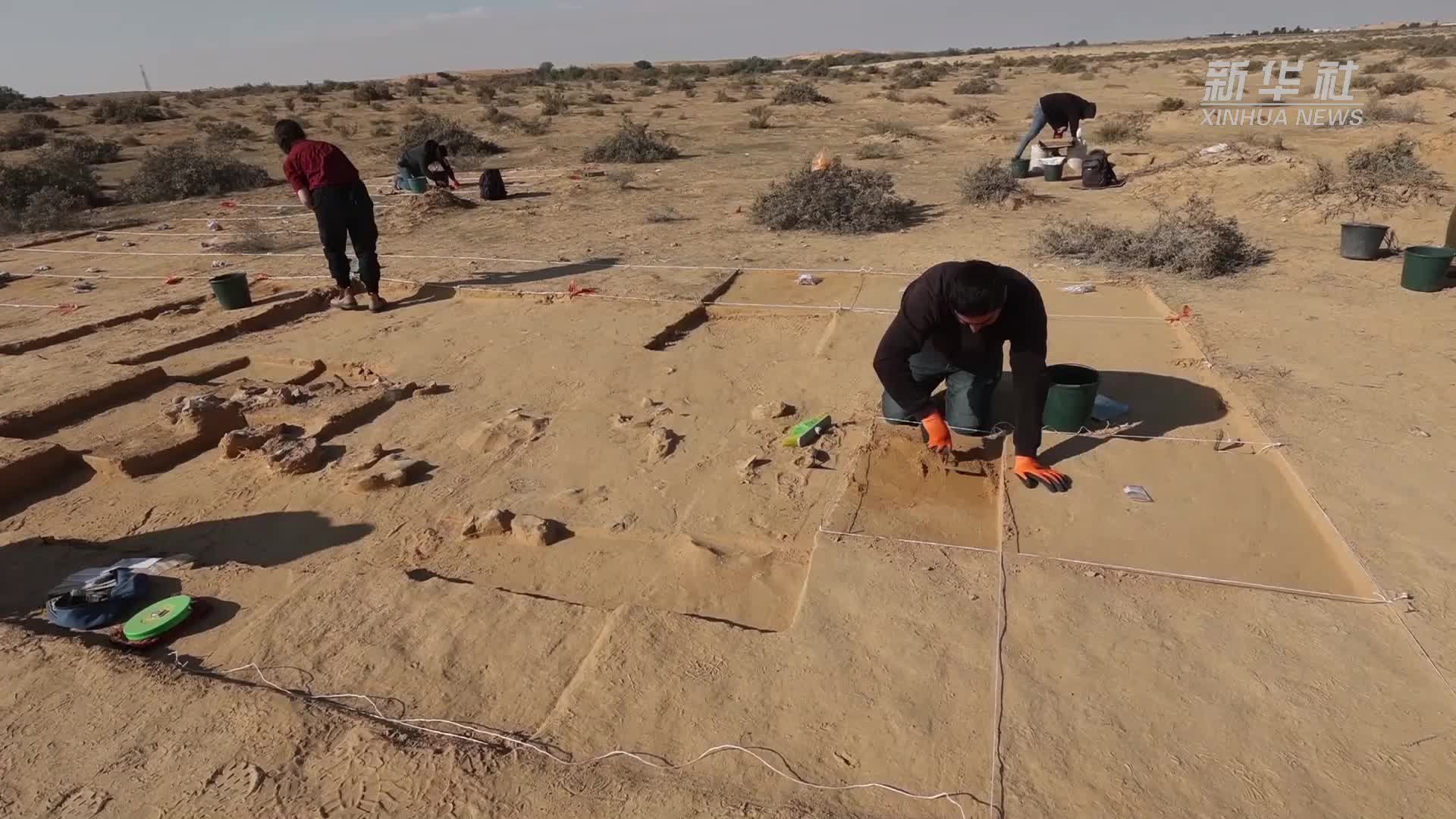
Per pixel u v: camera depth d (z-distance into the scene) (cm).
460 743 273
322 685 308
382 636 333
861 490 432
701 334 723
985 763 258
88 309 888
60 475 505
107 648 326
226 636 345
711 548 399
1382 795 244
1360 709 275
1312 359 575
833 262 933
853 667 300
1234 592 335
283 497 470
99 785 262
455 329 755
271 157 2445
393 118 3462
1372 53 4912
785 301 784
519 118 3106
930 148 2027
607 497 450
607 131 2722
